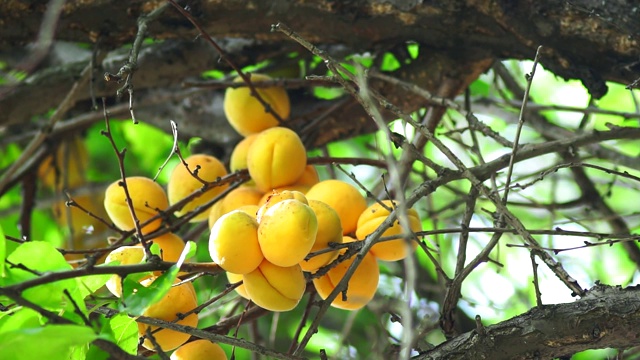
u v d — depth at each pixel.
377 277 1.29
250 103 1.45
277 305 1.20
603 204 1.52
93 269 1.16
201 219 1.40
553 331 1.21
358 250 1.23
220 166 1.39
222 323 1.32
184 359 1.26
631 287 1.22
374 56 1.52
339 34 1.43
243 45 1.52
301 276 1.21
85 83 1.55
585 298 1.22
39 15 1.42
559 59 1.38
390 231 1.27
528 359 1.22
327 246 1.23
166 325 1.20
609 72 1.37
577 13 1.35
